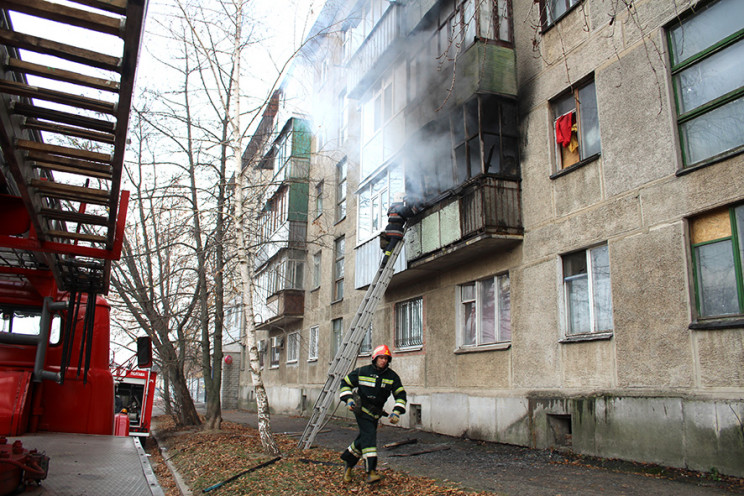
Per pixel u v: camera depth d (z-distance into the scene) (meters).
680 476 6.68
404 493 5.95
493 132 10.90
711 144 7.50
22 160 3.06
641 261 8.07
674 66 8.08
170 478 8.43
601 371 8.51
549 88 10.26
